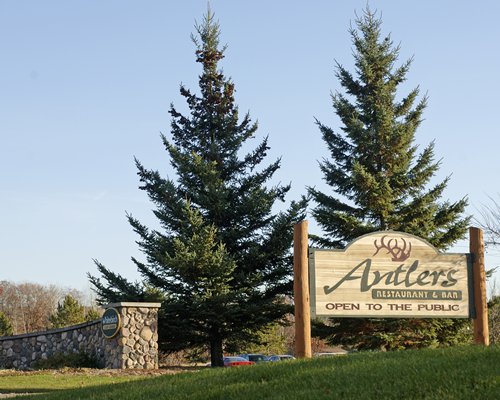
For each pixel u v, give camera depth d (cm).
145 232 2739
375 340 2681
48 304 9894
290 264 2758
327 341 2905
